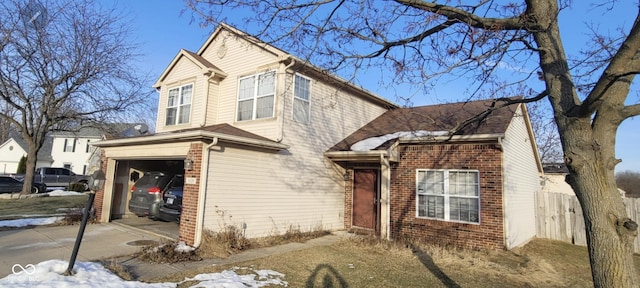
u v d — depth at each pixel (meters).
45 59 16.97
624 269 3.09
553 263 8.53
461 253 8.95
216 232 8.57
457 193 10.21
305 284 6.04
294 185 10.99
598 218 3.23
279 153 10.57
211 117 12.25
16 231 9.74
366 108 14.84
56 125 20.50
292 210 10.85
